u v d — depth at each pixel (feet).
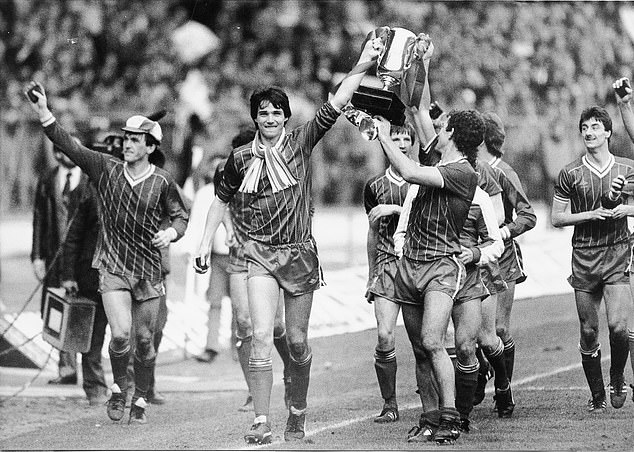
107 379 62.28
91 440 47.65
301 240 44.42
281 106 44.06
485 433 45.16
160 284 50.75
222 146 88.02
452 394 42.19
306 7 112.98
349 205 103.76
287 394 52.75
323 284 45.24
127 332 49.78
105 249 50.11
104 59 112.37
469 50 97.81
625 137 73.46
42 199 61.00
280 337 52.03
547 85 91.20
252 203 44.21
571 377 54.60
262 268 44.06
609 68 87.35
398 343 60.13
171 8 114.21
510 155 90.63
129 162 49.70
